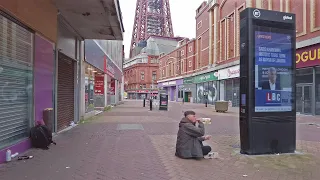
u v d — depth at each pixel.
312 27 18.33
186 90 51.66
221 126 12.55
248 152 6.61
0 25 5.70
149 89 92.94
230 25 32.78
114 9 8.86
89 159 6.07
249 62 6.55
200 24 44.59
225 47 33.84
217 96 36.78
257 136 6.62
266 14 6.70
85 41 14.52
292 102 6.91
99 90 21.50
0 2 5.44
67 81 11.53
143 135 9.47
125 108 27.08
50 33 8.28
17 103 6.45
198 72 44.53
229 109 26.67
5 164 5.51
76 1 8.18
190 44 49.94
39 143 6.96
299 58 19.62
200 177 4.94
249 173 5.20
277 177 4.96
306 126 13.11
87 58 15.09
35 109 7.26
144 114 19.11
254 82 6.59
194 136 6.25
